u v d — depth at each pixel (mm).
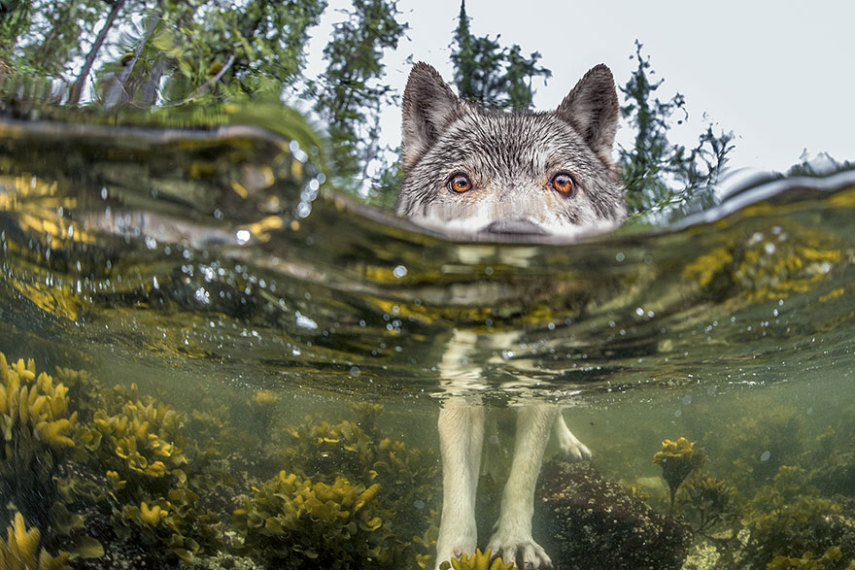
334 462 742
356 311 448
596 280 389
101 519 504
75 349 997
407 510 642
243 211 332
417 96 554
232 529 565
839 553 571
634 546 590
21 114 300
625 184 869
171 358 801
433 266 371
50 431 513
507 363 548
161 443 581
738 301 432
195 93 604
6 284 622
